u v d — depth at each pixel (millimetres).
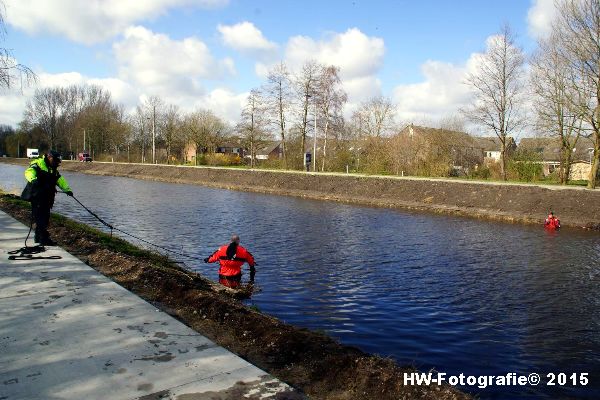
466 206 31312
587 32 30125
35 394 4242
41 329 5852
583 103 30703
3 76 17359
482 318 10398
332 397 4664
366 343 8750
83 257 10188
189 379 4605
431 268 15133
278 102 57406
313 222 25188
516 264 15992
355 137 61094
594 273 14812
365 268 14867
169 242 18469
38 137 108312
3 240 11672
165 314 6598
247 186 48625
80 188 45875
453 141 48531
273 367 5270
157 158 89125
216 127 78625
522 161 41688
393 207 34031
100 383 4473
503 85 39625
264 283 12695
